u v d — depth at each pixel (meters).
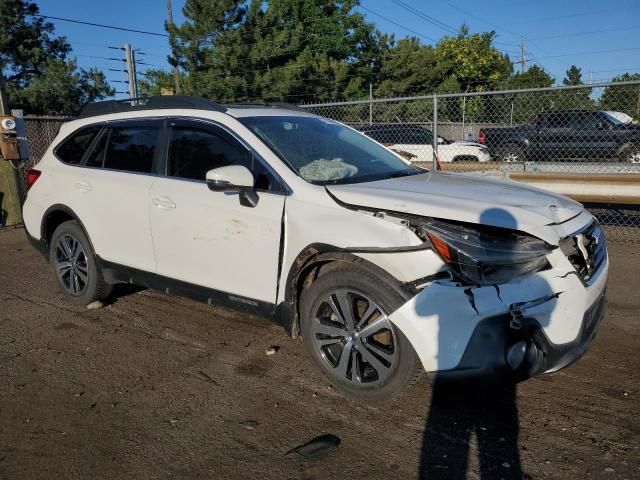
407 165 4.41
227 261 3.75
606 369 3.67
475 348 2.83
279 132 3.98
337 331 3.29
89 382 3.63
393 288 2.97
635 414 3.13
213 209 3.77
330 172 3.71
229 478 2.68
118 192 4.39
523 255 2.94
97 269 4.74
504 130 11.40
